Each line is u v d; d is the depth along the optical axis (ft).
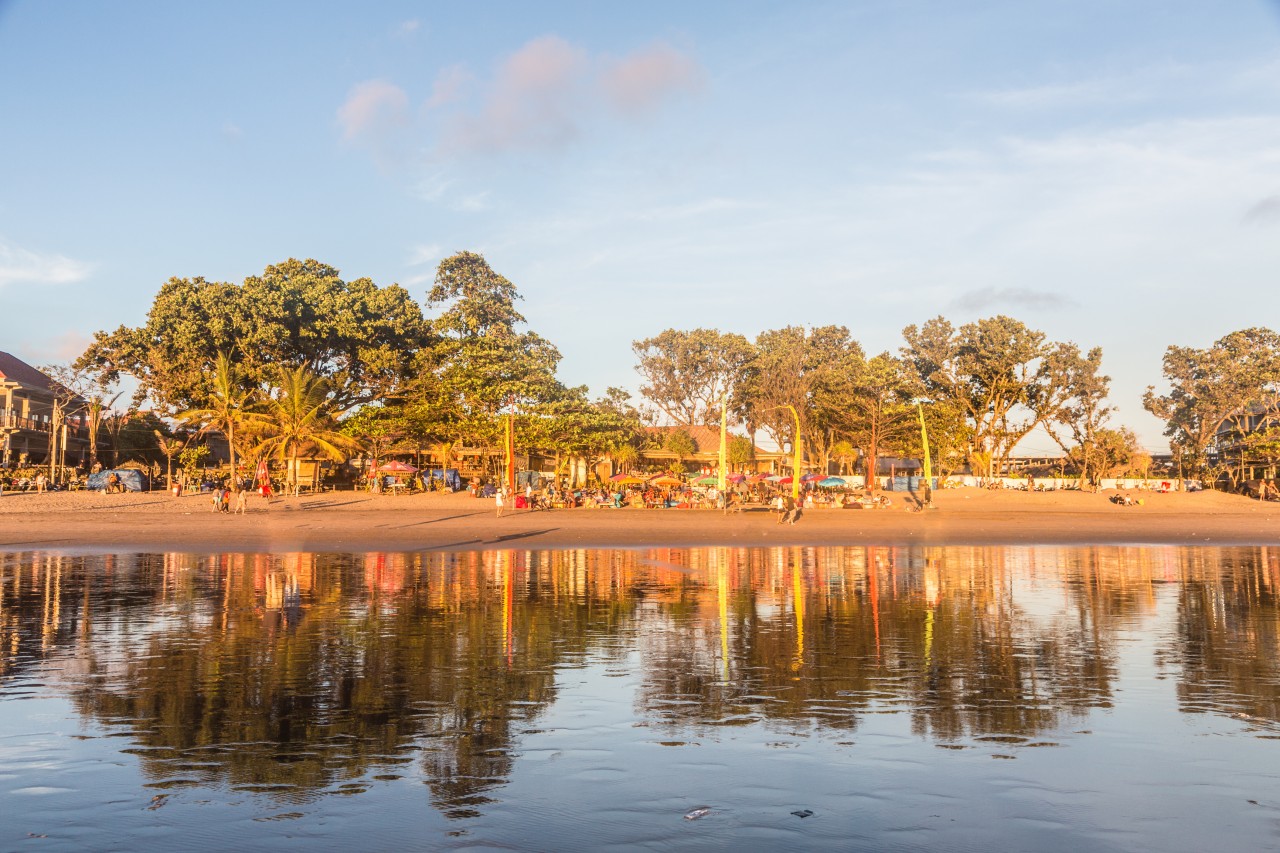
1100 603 58.65
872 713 29.89
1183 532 147.84
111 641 43.39
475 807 21.20
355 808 21.12
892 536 132.67
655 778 23.30
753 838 19.33
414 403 250.98
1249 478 308.60
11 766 24.18
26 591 63.41
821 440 339.77
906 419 300.81
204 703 31.14
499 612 53.83
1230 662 38.63
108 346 249.14
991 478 334.24
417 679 35.09
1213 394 333.01
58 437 282.97
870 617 52.03
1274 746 26.18
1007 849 18.84
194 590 64.34
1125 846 19.03
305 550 102.37
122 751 25.55
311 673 36.09
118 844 19.01
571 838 19.30
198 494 218.59
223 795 22.02
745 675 35.91
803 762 24.63
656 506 222.48
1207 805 21.47
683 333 394.93
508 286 335.06
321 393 237.66
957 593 64.03
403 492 233.76
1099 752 25.58
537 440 244.42
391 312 257.75
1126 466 361.51
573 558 93.91
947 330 347.97
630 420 294.87
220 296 237.45
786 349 347.36
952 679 35.19
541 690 33.24
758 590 65.72
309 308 247.70
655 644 42.91
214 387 230.27
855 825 20.11
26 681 34.50
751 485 272.92
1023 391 337.72
